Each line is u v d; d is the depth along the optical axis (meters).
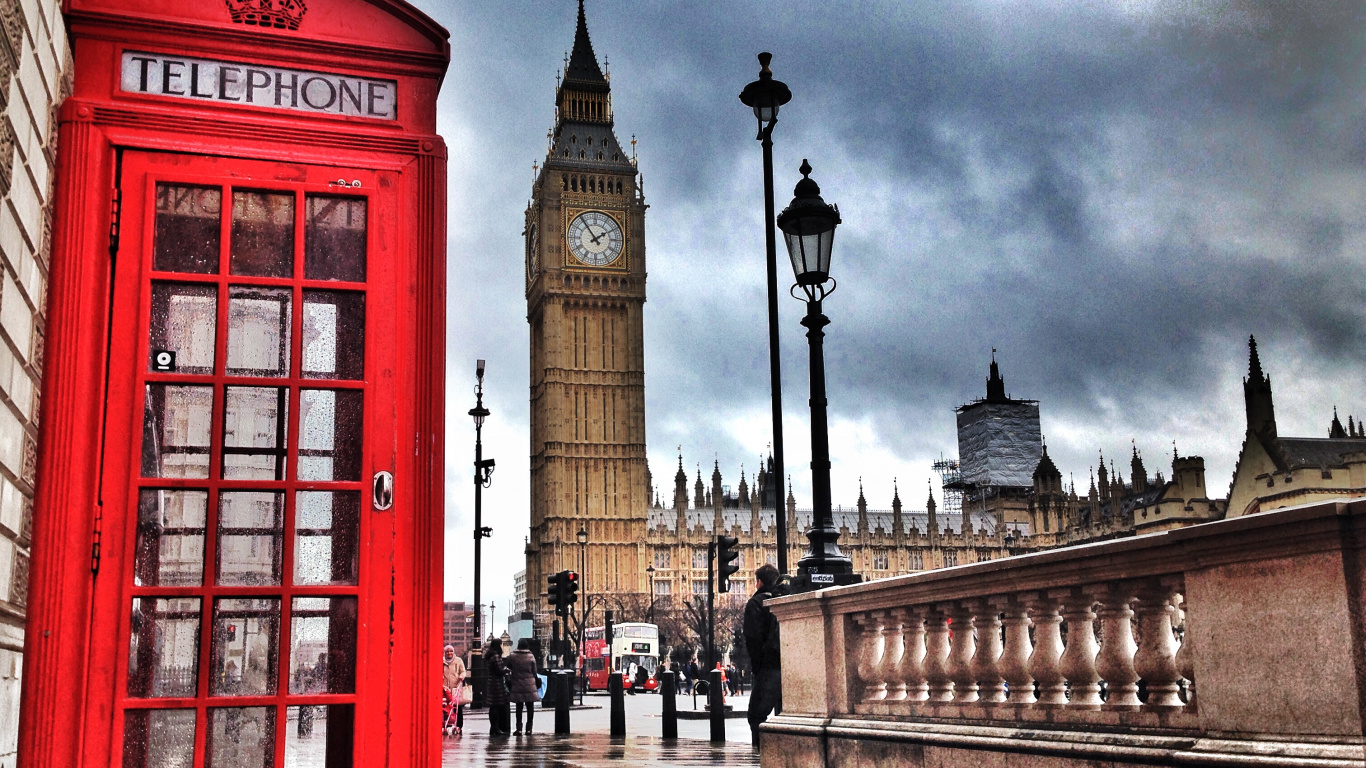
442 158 5.26
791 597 10.20
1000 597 7.59
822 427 12.47
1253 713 5.22
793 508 162.62
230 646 4.71
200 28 5.01
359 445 4.98
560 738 22.27
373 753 4.76
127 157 4.84
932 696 8.41
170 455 4.77
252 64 5.09
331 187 5.07
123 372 4.73
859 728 8.95
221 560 4.75
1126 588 6.35
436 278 5.16
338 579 4.89
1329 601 4.84
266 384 4.82
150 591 4.61
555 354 147.12
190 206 4.93
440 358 5.12
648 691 82.38
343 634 4.86
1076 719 6.70
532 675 23.81
